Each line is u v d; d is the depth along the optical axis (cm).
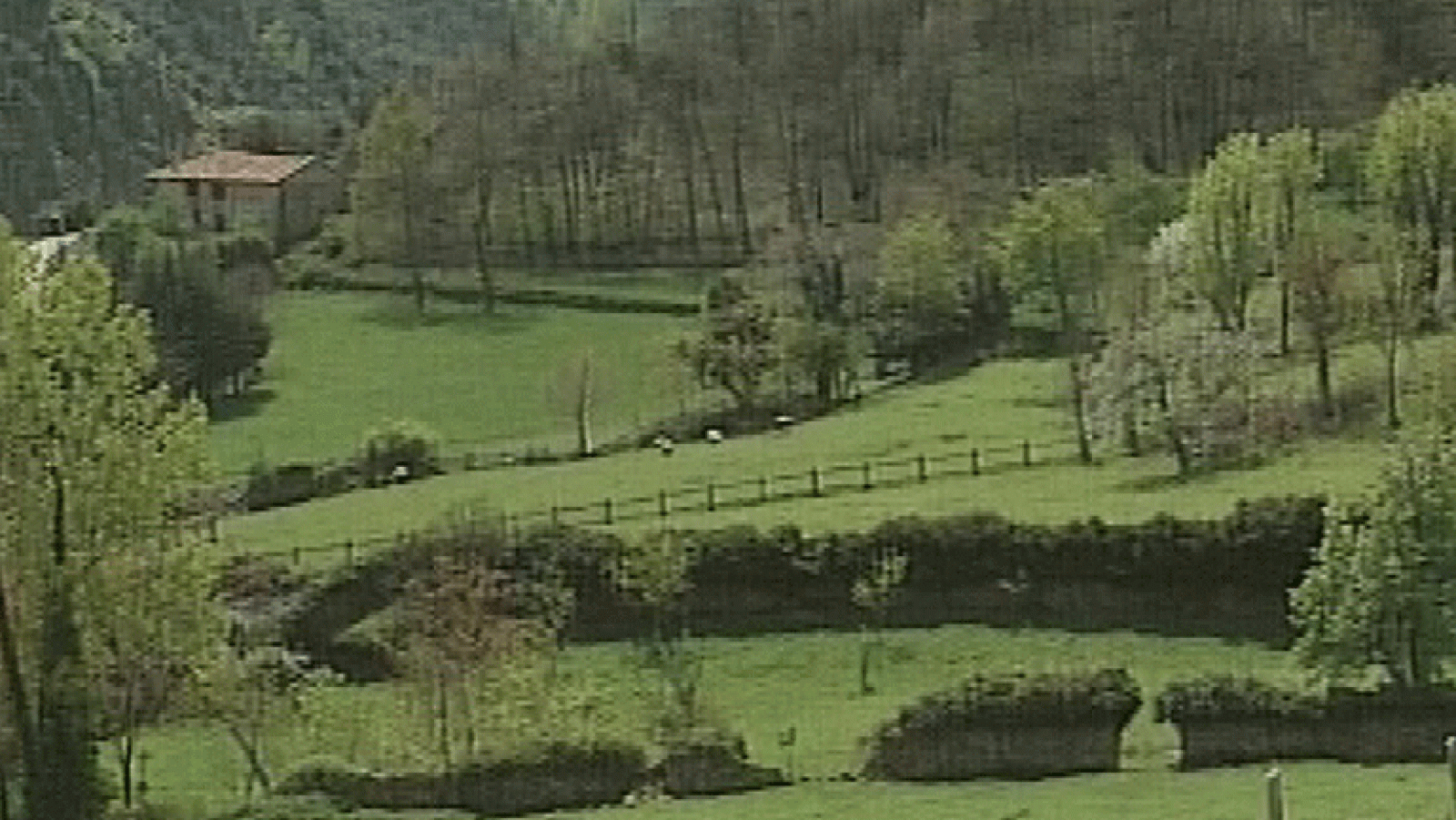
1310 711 7481
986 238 18975
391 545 12438
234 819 7875
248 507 15512
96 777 8131
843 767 8119
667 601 11331
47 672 8106
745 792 7700
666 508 12888
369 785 7888
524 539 12012
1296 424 12488
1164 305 14488
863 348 18500
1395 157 15150
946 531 11238
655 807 7481
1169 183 19475
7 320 8288
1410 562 7981
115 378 8500
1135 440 12875
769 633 11306
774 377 17100
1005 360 17175
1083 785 7262
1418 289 13712
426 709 9019
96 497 8431
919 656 10625
